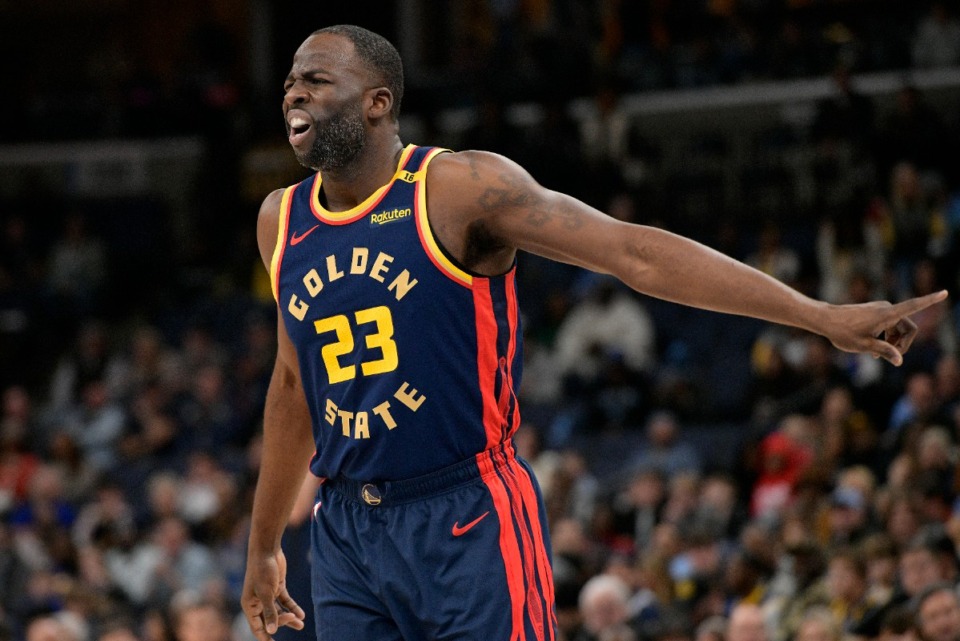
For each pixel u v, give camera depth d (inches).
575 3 1133.7
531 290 904.3
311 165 211.6
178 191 1189.1
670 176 977.5
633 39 1129.4
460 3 1278.3
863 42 1017.5
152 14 1334.9
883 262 789.9
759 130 1005.8
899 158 865.5
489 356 212.5
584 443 757.9
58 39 1352.1
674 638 507.2
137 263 1119.0
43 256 1130.7
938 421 609.0
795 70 1017.5
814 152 942.4
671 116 1035.9
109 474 852.0
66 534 726.5
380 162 213.3
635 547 640.4
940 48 980.6
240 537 705.6
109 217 1156.5
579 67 1071.0
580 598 563.2
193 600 601.0
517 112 1072.8
